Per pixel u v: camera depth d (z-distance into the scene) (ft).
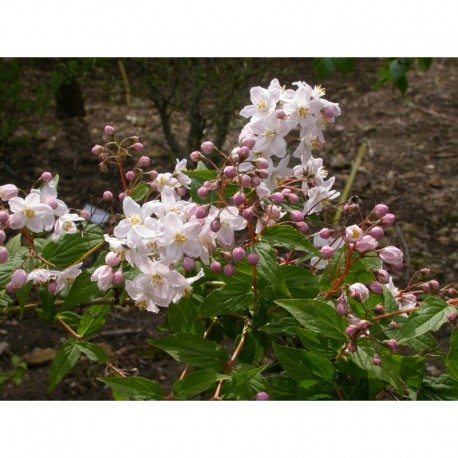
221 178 1.33
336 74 5.39
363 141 4.47
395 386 1.24
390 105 4.95
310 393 1.34
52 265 1.42
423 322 1.26
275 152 1.44
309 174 1.52
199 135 3.64
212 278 1.58
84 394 2.61
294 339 1.57
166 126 3.75
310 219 1.57
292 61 5.38
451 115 4.82
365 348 1.28
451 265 3.37
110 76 4.88
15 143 4.12
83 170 3.91
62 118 4.43
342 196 3.84
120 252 1.30
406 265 3.34
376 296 1.39
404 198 3.89
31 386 2.62
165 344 1.34
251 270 1.42
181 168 1.59
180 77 4.10
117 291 1.50
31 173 3.86
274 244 1.36
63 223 1.46
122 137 4.20
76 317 1.59
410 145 4.43
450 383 1.40
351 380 1.39
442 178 4.09
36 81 4.80
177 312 1.42
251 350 1.47
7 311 1.53
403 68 2.77
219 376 1.27
